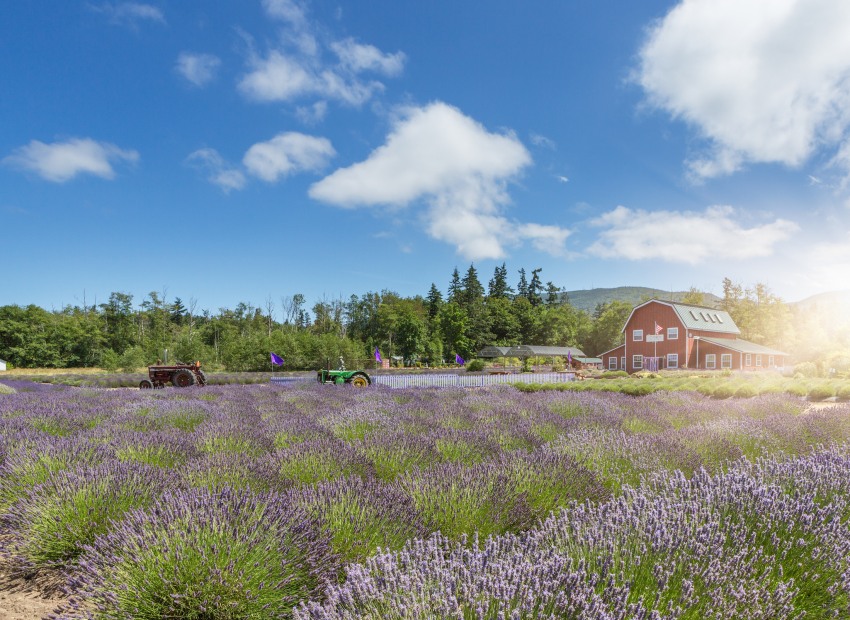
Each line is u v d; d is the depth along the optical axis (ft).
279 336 175.11
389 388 57.00
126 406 33.73
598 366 224.53
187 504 11.00
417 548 9.05
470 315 331.77
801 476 13.02
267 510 10.98
